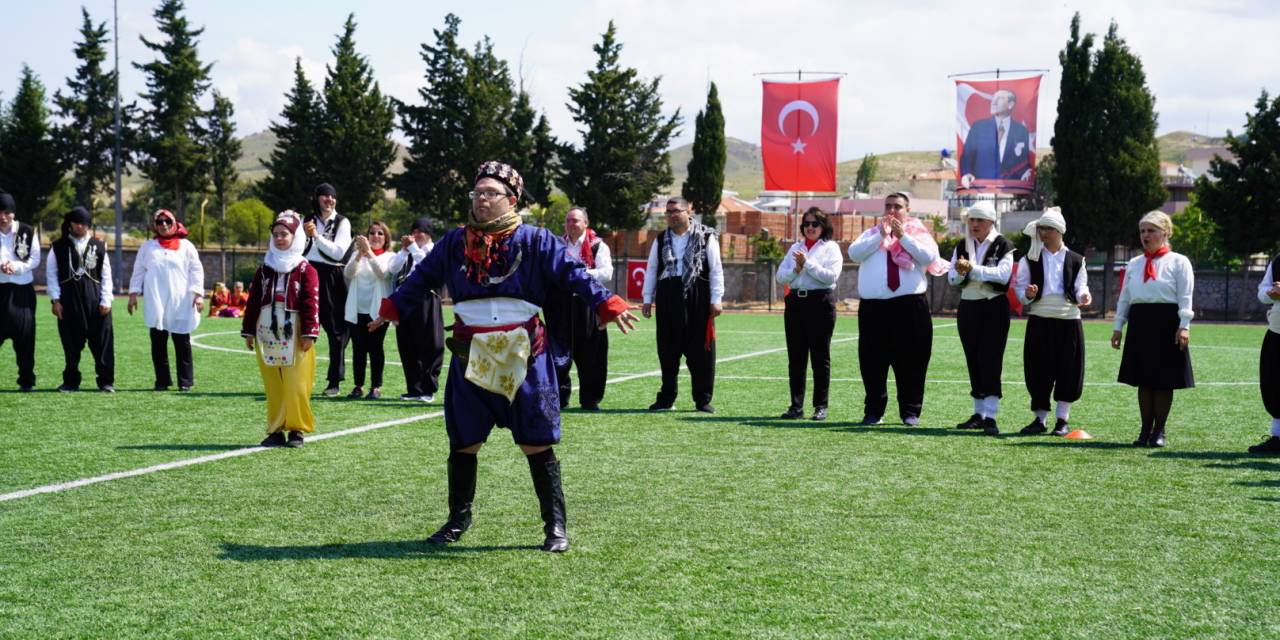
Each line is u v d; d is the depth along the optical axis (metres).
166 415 9.73
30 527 5.53
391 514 5.88
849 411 10.49
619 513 5.94
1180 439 8.79
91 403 10.53
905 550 5.17
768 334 22.66
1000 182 32.72
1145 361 8.29
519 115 52.69
